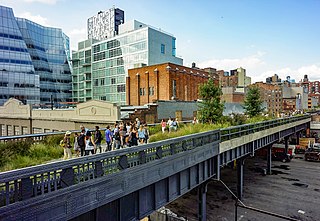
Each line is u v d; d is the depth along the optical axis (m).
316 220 20.69
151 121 29.23
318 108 129.25
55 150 13.82
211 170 17.80
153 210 11.72
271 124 30.53
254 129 25.23
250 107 40.41
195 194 27.41
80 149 13.29
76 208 7.70
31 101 80.94
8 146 12.54
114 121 24.77
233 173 35.94
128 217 10.21
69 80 98.62
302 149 51.12
